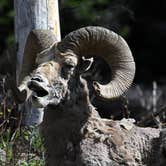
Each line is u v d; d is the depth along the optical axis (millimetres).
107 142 13312
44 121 13398
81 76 13453
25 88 13078
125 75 13516
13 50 19922
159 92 25141
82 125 13344
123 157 13227
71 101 13250
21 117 15305
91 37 13383
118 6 25656
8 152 14633
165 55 34312
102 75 25297
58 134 13336
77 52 13391
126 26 27562
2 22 28969
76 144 13336
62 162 13312
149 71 33906
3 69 20031
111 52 13523
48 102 12859
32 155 15070
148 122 17094
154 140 13555
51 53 13289
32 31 13609
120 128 13586
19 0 16672
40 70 12945
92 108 13516
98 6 28531
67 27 27797
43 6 16562
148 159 13438
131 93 26422
